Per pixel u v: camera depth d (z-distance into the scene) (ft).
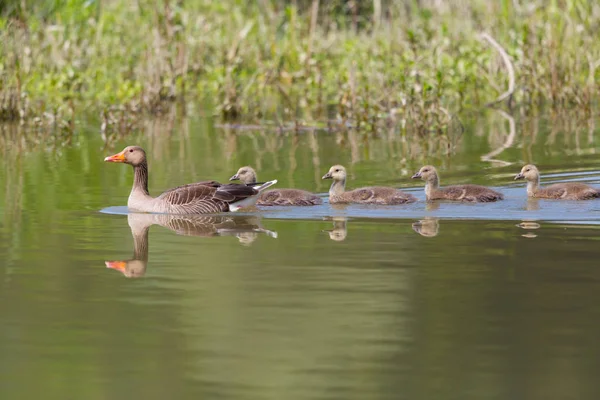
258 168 69.62
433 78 97.14
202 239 47.70
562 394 28.58
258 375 30.17
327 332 33.60
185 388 29.32
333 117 96.07
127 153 56.34
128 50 117.60
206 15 125.70
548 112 96.94
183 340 33.12
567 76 100.12
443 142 80.23
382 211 53.98
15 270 41.98
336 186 57.41
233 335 33.37
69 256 44.37
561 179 62.54
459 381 29.55
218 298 37.52
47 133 88.69
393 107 94.58
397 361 31.14
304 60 110.42
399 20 122.01
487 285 38.50
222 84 105.50
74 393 29.01
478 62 105.70
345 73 101.30
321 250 44.73
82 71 113.60
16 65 95.61
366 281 39.40
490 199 55.83
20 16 110.63
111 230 50.06
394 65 105.70
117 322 34.99
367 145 79.66
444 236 46.98
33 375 30.40
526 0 115.65
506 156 72.13
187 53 114.62
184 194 55.11
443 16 122.01
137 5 123.85
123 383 29.71
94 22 121.60
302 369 30.58
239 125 92.94
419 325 34.24
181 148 79.71
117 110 96.73
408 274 40.27
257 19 127.24
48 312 36.22
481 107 101.04
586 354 31.42
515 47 107.24
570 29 107.04
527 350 31.89
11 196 59.62
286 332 33.73
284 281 39.60
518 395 28.58
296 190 57.47
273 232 49.19
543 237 46.24
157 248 45.75
